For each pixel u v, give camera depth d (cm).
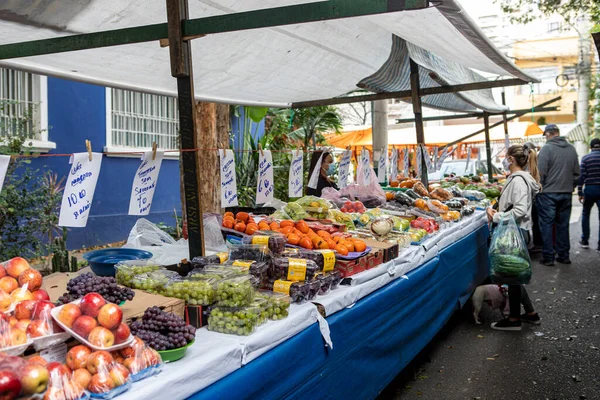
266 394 217
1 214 530
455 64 784
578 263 829
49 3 311
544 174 802
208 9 362
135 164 895
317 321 261
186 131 279
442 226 533
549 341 494
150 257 308
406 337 382
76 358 161
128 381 163
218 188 662
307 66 531
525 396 379
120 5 333
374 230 410
